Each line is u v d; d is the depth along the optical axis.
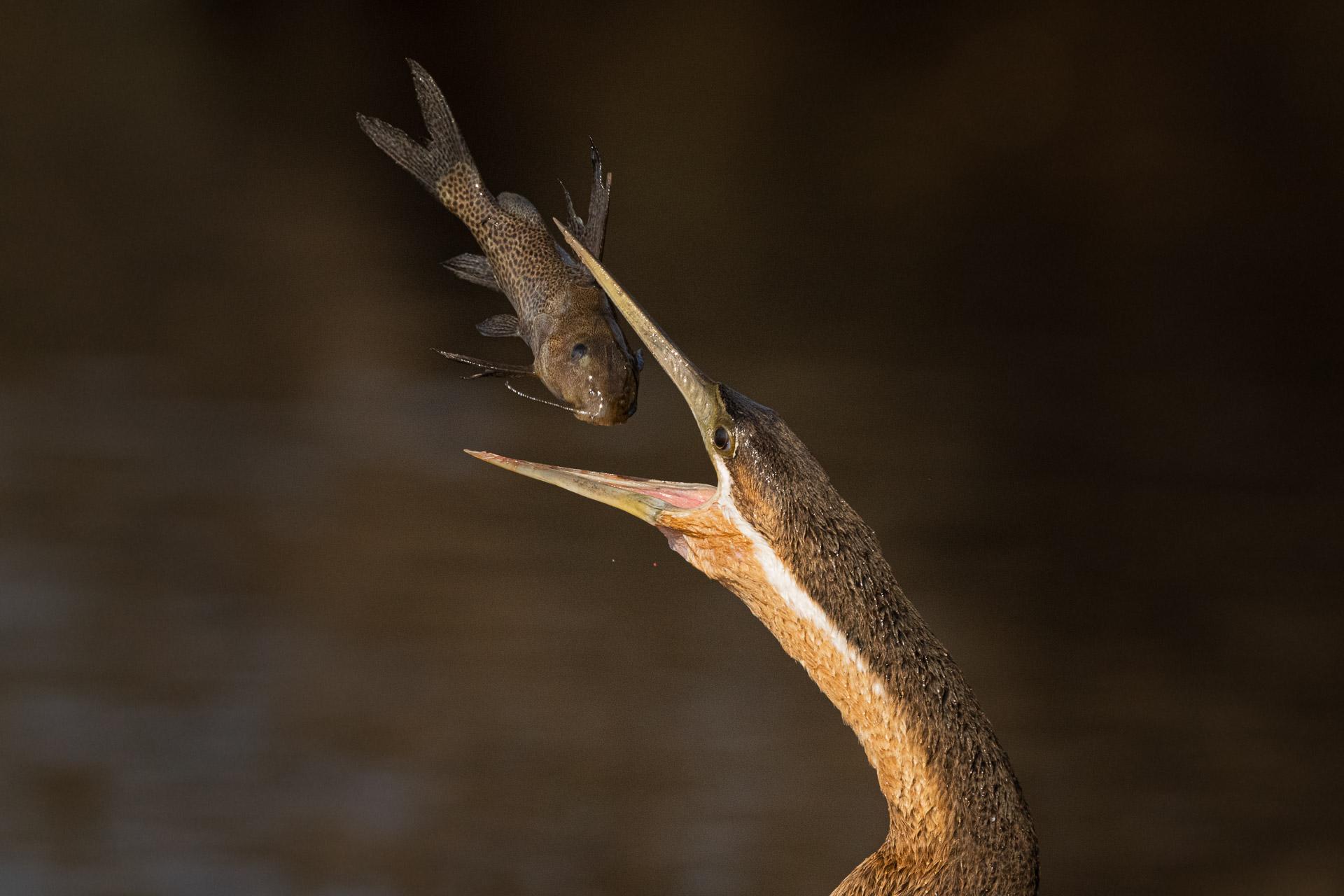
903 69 51.78
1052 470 24.62
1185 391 29.08
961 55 50.94
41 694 16.83
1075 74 48.53
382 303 34.56
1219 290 36.12
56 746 15.88
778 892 13.42
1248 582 20.38
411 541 21.34
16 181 44.09
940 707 6.33
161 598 19.41
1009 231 41.94
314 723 16.44
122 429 26.09
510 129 49.88
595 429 25.98
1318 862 13.99
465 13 56.84
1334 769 15.53
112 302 34.28
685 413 26.98
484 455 6.92
